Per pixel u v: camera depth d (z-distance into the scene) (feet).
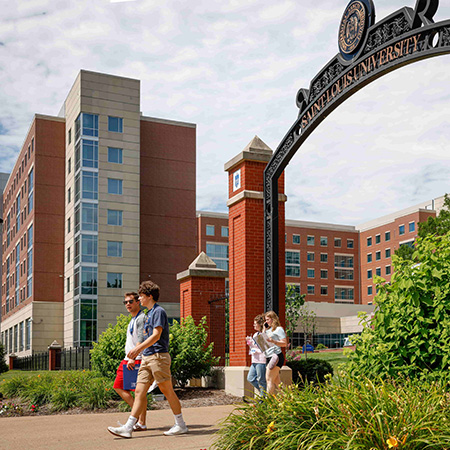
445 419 15.30
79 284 167.12
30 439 26.68
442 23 30.96
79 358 142.41
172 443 23.75
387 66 34.96
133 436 26.25
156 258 189.37
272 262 46.01
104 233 172.35
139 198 180.24
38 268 181.78
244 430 18.38
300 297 83.41
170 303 188.75
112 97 179.93
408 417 15.30
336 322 238.07
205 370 52.42
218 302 61.98
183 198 197.06
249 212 48.98
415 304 20.79
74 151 179.11
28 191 198.18
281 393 19.70
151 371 26.40
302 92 44.27
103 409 41.32
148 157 194.29
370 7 36.81
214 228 277.64
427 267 21.38
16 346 212.23
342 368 22.31
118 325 50.03
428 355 20.62
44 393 44.96
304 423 16.92
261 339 35.04
